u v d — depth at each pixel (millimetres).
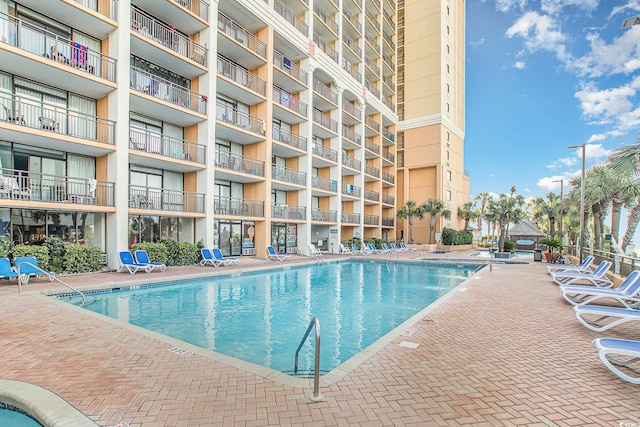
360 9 33062
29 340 5137
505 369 4242
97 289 9805
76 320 6262
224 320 7703
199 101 17047
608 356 4711
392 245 31094
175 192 17484
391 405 3293
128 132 13766
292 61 25812
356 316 8234
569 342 5340
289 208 23531
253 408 3184
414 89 40688
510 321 6605
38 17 12320
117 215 13344
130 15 13977
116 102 13438
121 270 12875
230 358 4465
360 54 33094
